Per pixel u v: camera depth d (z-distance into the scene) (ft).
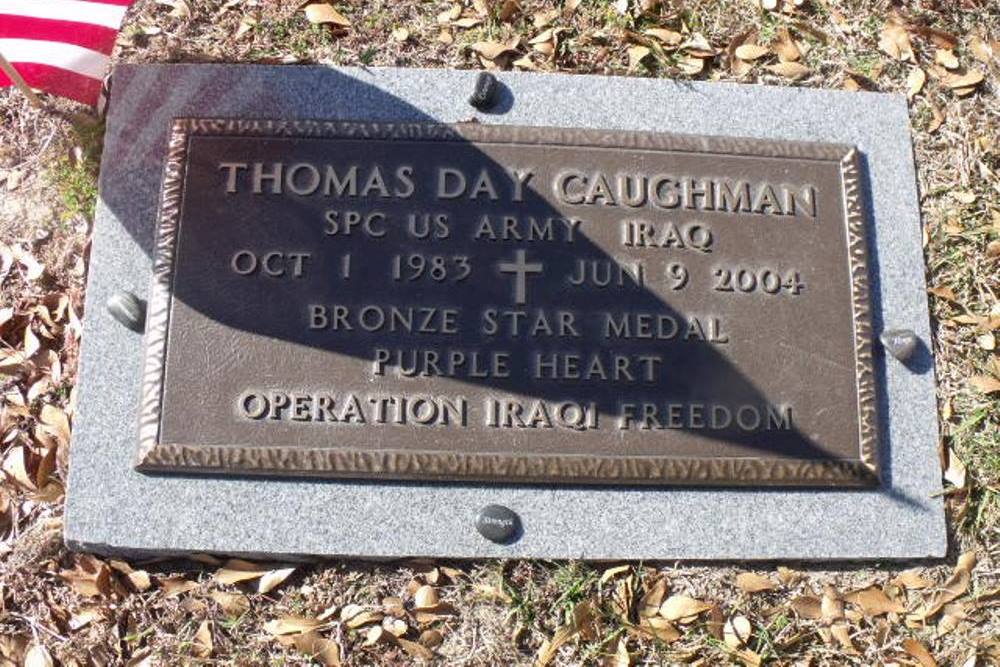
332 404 4.96
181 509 4.94
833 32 5.64
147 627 4.99
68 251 5.32
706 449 5.00
